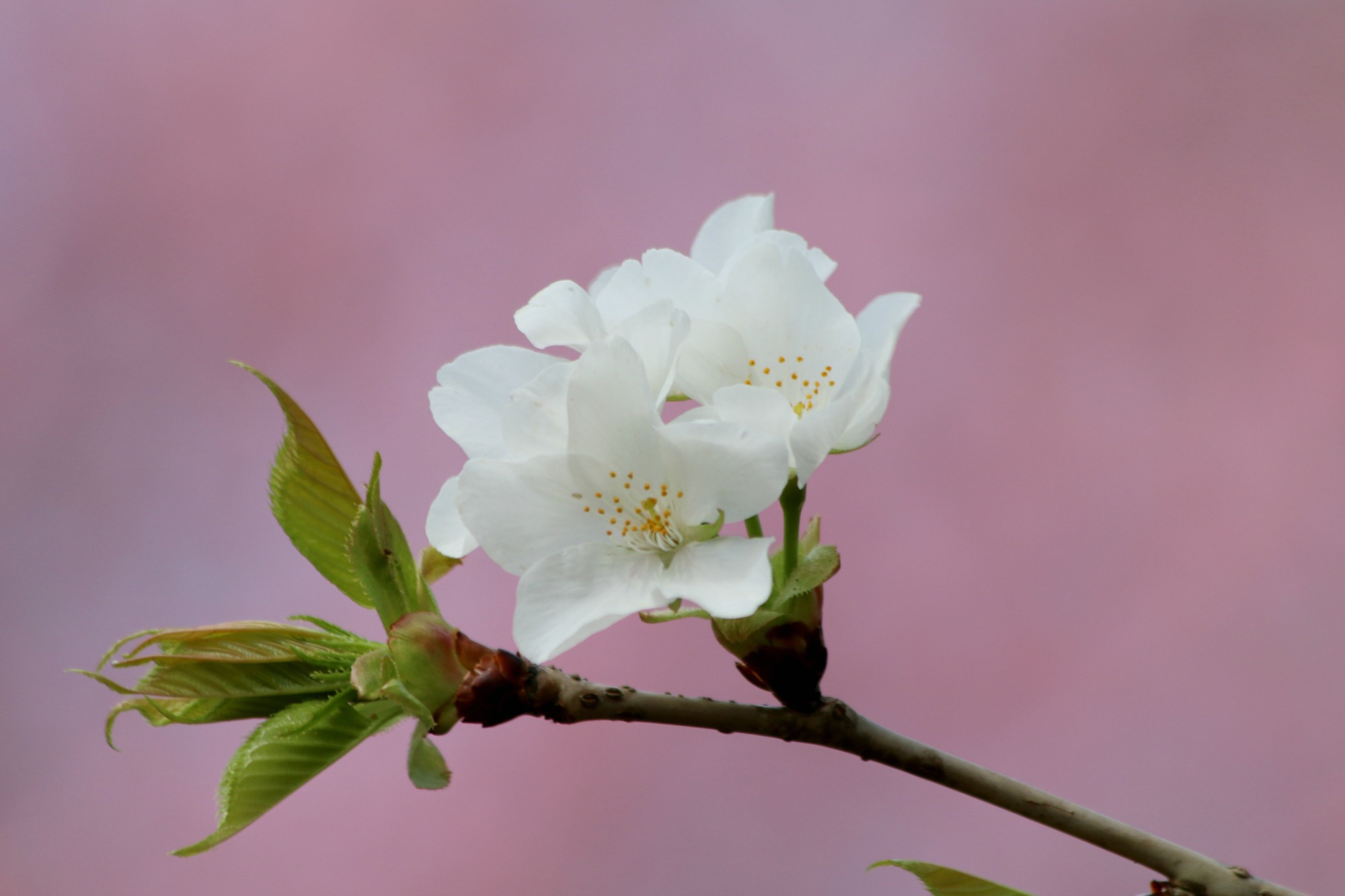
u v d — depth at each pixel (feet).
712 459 1.94
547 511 1.96
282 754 1.93
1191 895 1.95
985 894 1.96
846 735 1.95
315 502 1.98
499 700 1.94
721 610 1.92
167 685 1.94
